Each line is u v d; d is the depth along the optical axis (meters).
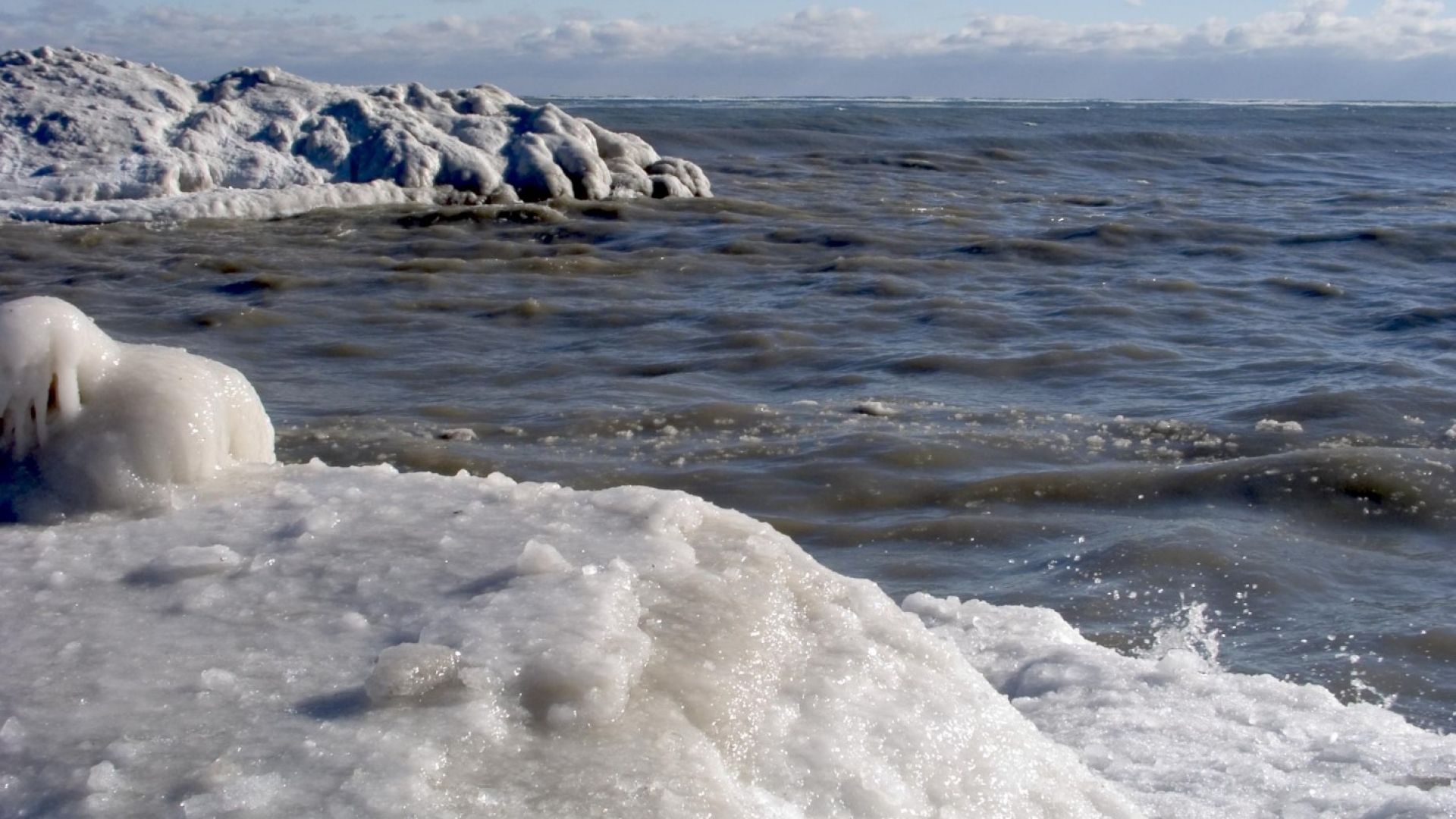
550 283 12.17
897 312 10.70
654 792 1.72
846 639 2.23
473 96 19.34
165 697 1.85
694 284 12.21
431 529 2.41
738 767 1.88
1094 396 8.02
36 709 1.81
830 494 5.98
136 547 2.37
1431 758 2.81
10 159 16.08
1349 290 11.89
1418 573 4.95
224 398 2.87
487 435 6.98
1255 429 7.12
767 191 19.58
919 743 2.08
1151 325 10.31
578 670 1.88
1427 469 5.96
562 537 2.38
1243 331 10.12
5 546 2.38
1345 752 2.84
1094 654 3.39
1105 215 16.98
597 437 6.95
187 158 16.44
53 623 2.06
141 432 2.64
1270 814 2.57
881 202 18.33
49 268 12.55
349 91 18.42
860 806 1.91
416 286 11.87
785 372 8.68
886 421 7.25
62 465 2.61
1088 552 5.09
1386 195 19.95
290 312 10.63
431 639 1.96
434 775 1.69
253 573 2.23
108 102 17.14
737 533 2.49
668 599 2.17
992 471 6.31
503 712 1.82
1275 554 5.05
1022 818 2.08
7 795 1.66
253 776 1.66
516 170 17.66
